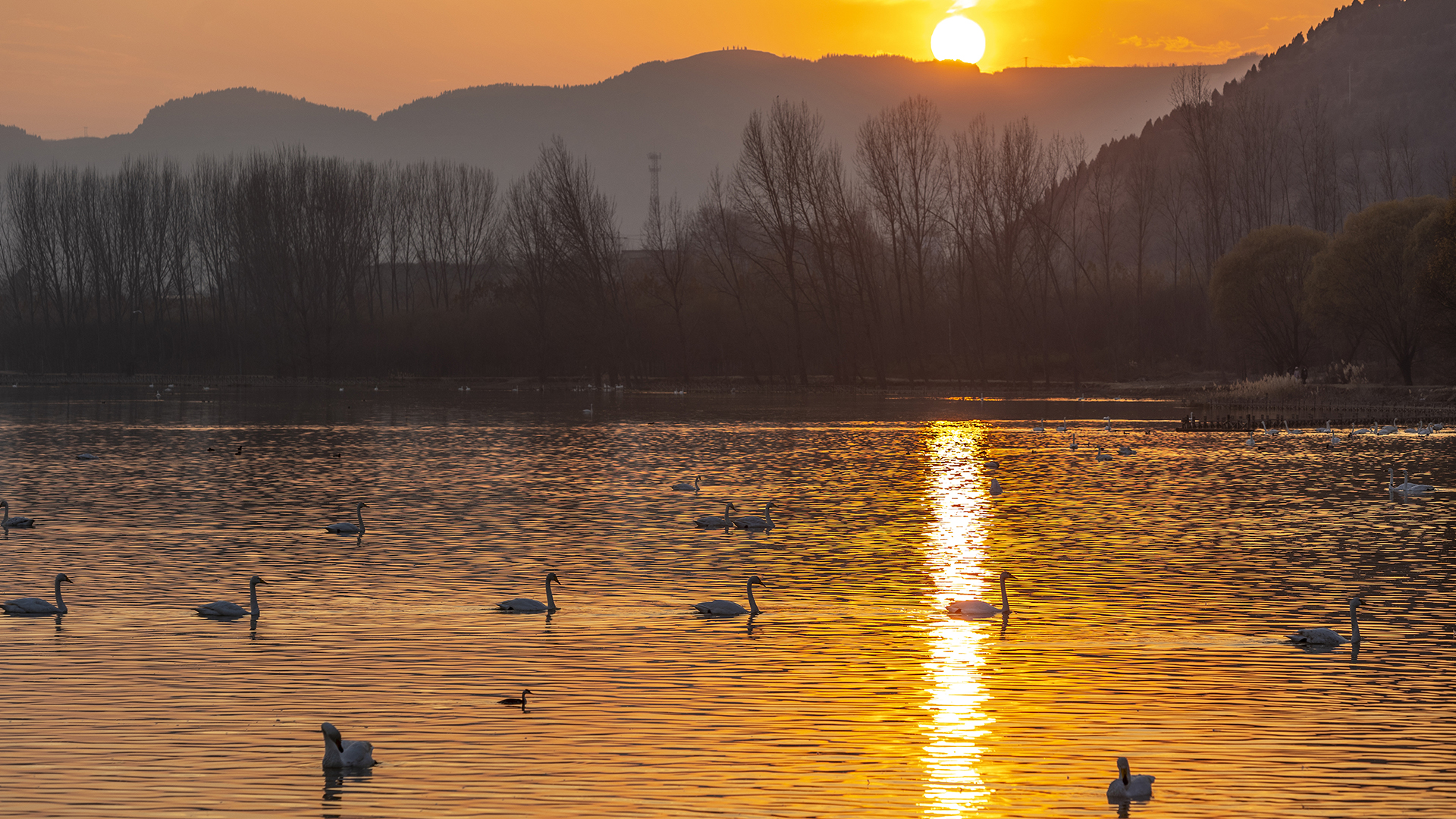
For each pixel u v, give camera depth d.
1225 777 16.69
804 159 131.75
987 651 23.05
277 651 22.89
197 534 36.78
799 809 15.54
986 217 136.88
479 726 18.66
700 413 97.50
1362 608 26.72
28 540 35.59
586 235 132.38
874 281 142.50
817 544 35.06
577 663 22.17
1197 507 42.81
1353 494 46.09
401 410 101.44
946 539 35.81
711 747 17.80
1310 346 109.00
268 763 17.12
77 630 24.50
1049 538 36.06
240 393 131.62
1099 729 18.64
